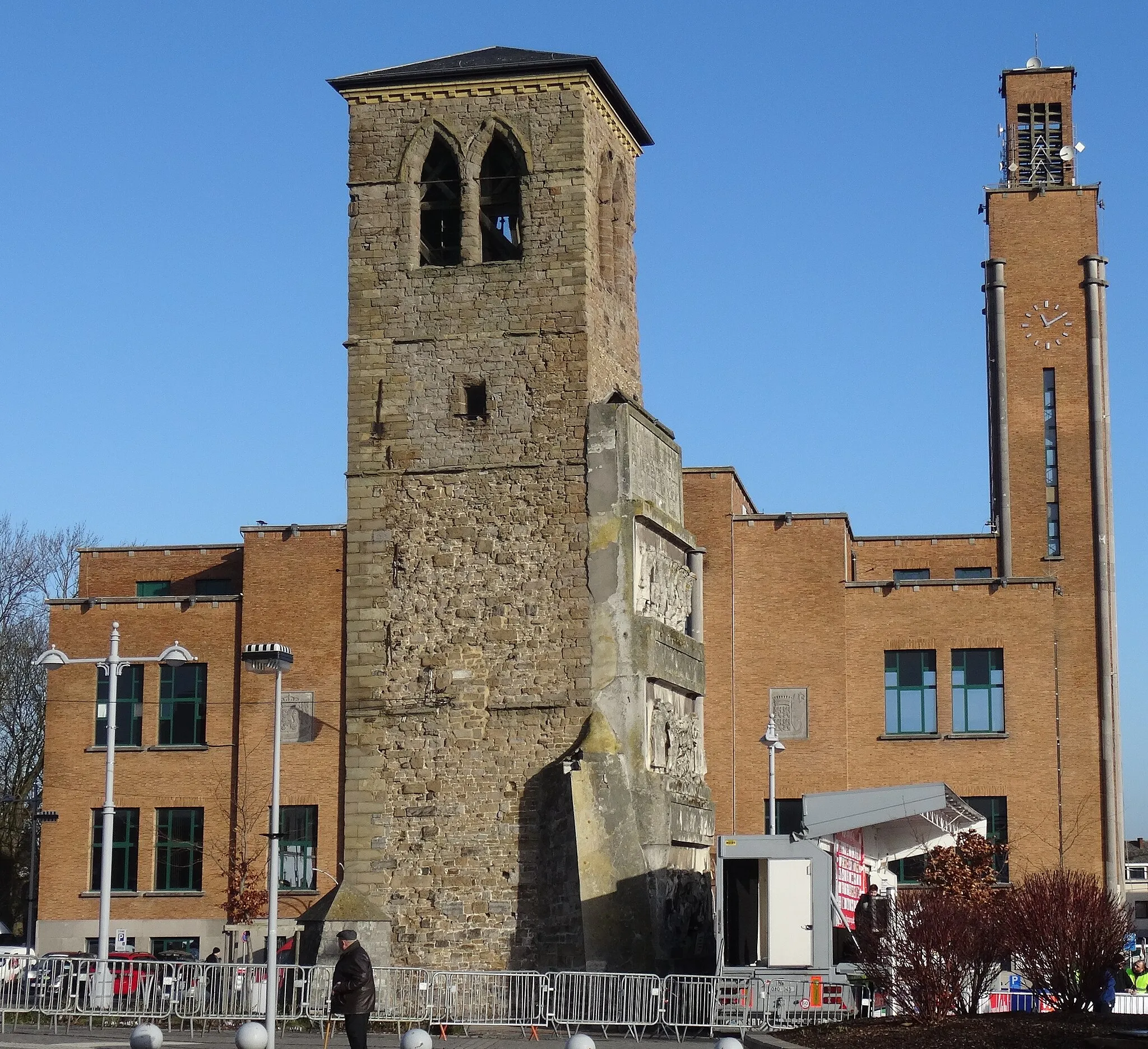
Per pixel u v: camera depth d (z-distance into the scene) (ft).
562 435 178.40
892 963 116.57
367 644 178.50
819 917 132.26
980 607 201.77
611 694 172.45
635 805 168.45
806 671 201.98
